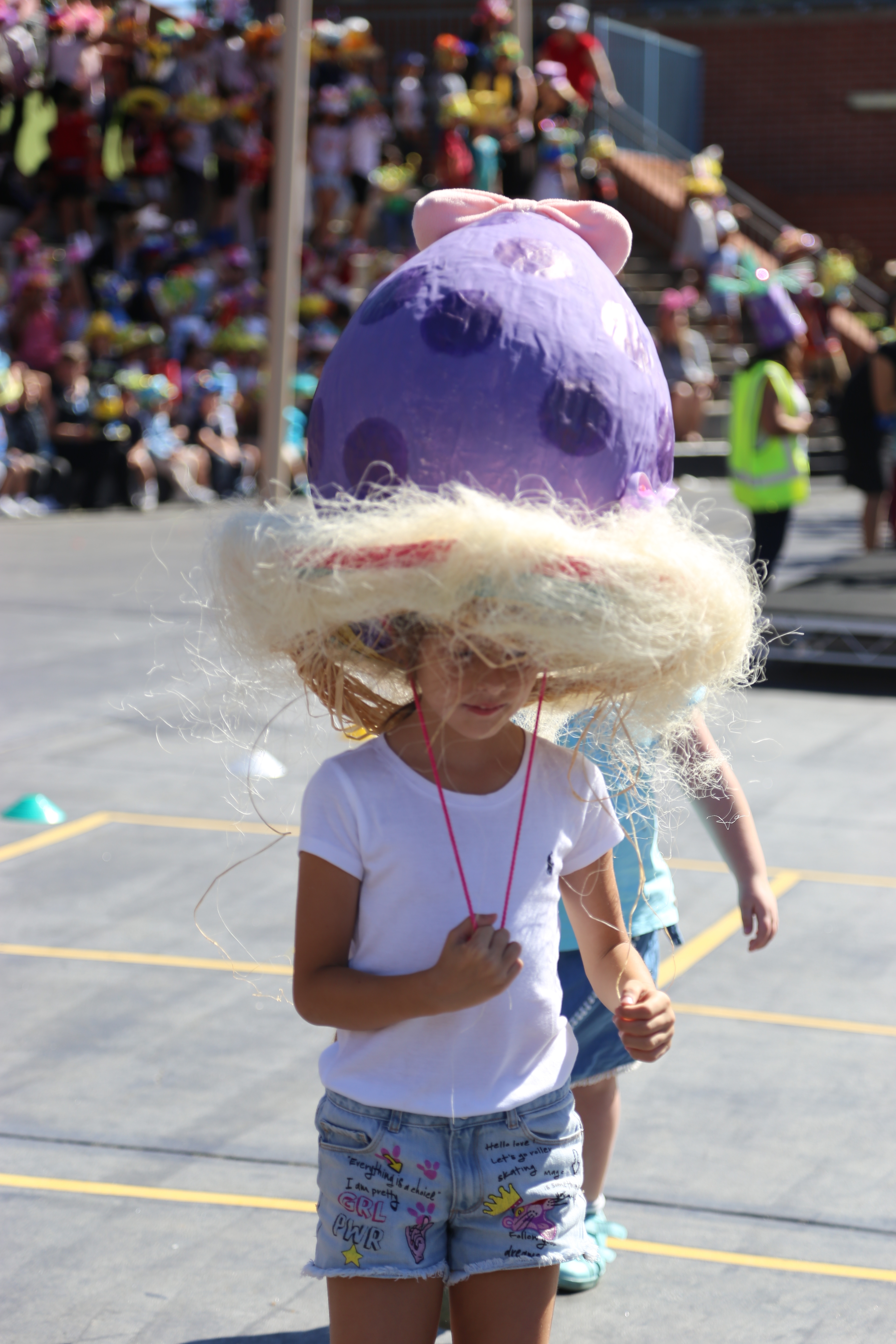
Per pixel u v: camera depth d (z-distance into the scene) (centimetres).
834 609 945
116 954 484
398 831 211
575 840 225
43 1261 309
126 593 627
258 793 629
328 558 192
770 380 984
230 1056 408
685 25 2845
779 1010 446
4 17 1841
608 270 218
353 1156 212
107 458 1675
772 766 736
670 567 193
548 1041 220
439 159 2223
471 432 199
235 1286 301
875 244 2819
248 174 2070
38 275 1712
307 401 1891
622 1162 353
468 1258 215
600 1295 300
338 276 2109
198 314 1917
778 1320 292
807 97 2817
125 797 668
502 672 203
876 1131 370
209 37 2047
